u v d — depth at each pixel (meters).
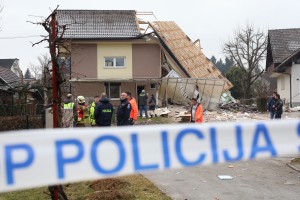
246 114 29.55
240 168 11.36
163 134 3.87
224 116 28.25
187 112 25.80
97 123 12.87
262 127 4.15
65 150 3.61
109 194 7.74
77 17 35.94
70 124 7.98
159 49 35.22
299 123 4.27
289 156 13.23
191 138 3.95
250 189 8.96
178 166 3.89
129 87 35.00
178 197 8.18
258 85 57.03
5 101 18.16
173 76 34.38
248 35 53.50
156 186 9.02
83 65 34.31
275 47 39.84
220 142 4.03
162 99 34.81
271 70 40.91
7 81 31.30
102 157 3.71
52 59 6.04
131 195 7.87
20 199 7.79
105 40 34.28
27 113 17.98
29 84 19.06
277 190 8.91
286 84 37.94
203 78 33.88
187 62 35.28
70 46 6.93
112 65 34.94
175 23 38.44
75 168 3.64
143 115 27.78
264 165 11.84
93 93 34.47
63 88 7.27
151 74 35.12
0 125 15.70
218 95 33.16
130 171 3.78
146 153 3.81
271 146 4.16
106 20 35.88
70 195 7.87
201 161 3.96
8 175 3.46
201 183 9.48
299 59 35.34
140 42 34.91
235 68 58.00
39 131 3.55
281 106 19.64
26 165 3.50
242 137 4.10
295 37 40.56
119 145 3.76
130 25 35.72
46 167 3.56
